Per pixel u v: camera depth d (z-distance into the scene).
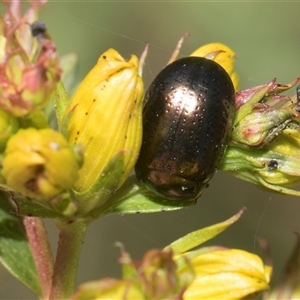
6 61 0.05
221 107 0.05
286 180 0.06
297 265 0.06
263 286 0.05
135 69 0.05
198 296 0.05
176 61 0.05
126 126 0.05
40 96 0.05
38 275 0.06
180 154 0.05
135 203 0.05
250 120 0.06
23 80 0.05
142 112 0.05
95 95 0.05
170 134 0.05
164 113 0.05
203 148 0.05
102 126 0.05
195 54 0.06
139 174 0.05
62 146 0.05
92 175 0.05
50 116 0.06
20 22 0.05
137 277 0.05
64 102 0.05
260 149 0.06
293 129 0.06
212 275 0.05
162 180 0.05
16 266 0.06
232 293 0.05
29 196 0.05
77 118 0.05
